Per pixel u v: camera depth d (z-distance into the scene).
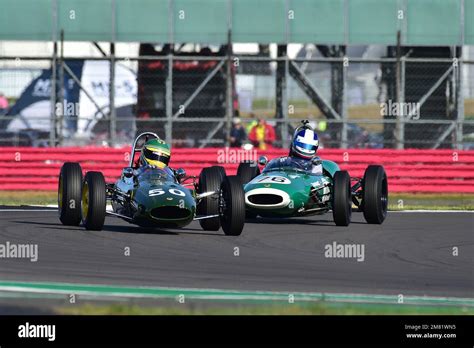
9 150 75.56
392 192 77.12
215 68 84.81
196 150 76.50
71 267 36.12
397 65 82.62
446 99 85.38
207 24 83.50
